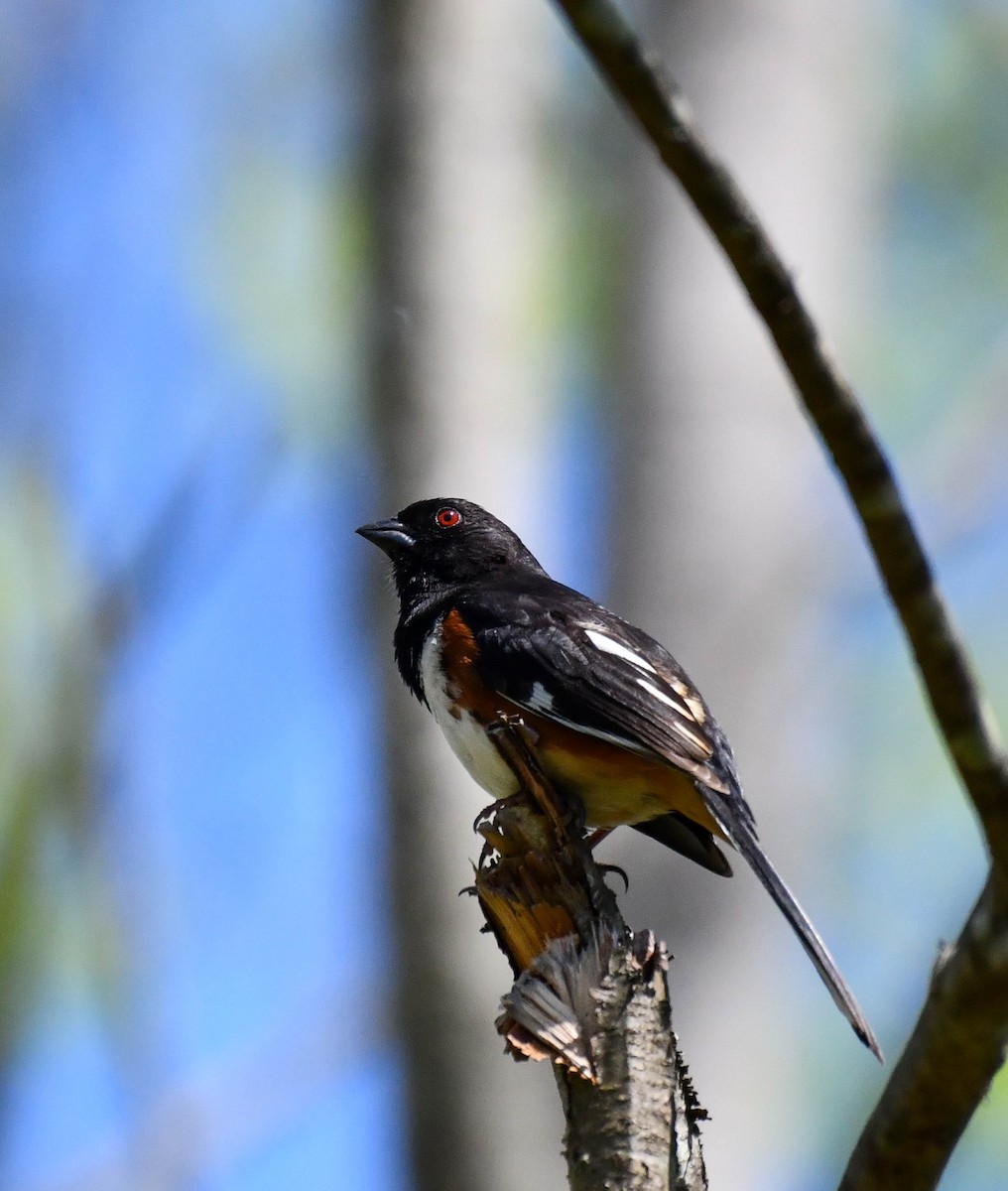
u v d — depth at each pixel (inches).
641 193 485.4
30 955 423.2
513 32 493.4
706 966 392.5
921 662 171.8
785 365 166.9
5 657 451.5
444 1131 376.8
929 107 597.3
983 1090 186.9
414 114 469.7
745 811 327.9
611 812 352.5
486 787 357.4
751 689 421.7
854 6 537.0
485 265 461.4
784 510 440.5
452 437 442.6
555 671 344.5
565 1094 234.7
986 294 587.5
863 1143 197.3
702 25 517.3
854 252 513.0
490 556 412.2
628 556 435.2
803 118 511.8
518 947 257.3
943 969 183.3
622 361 464.4
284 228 560.7
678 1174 229.8
